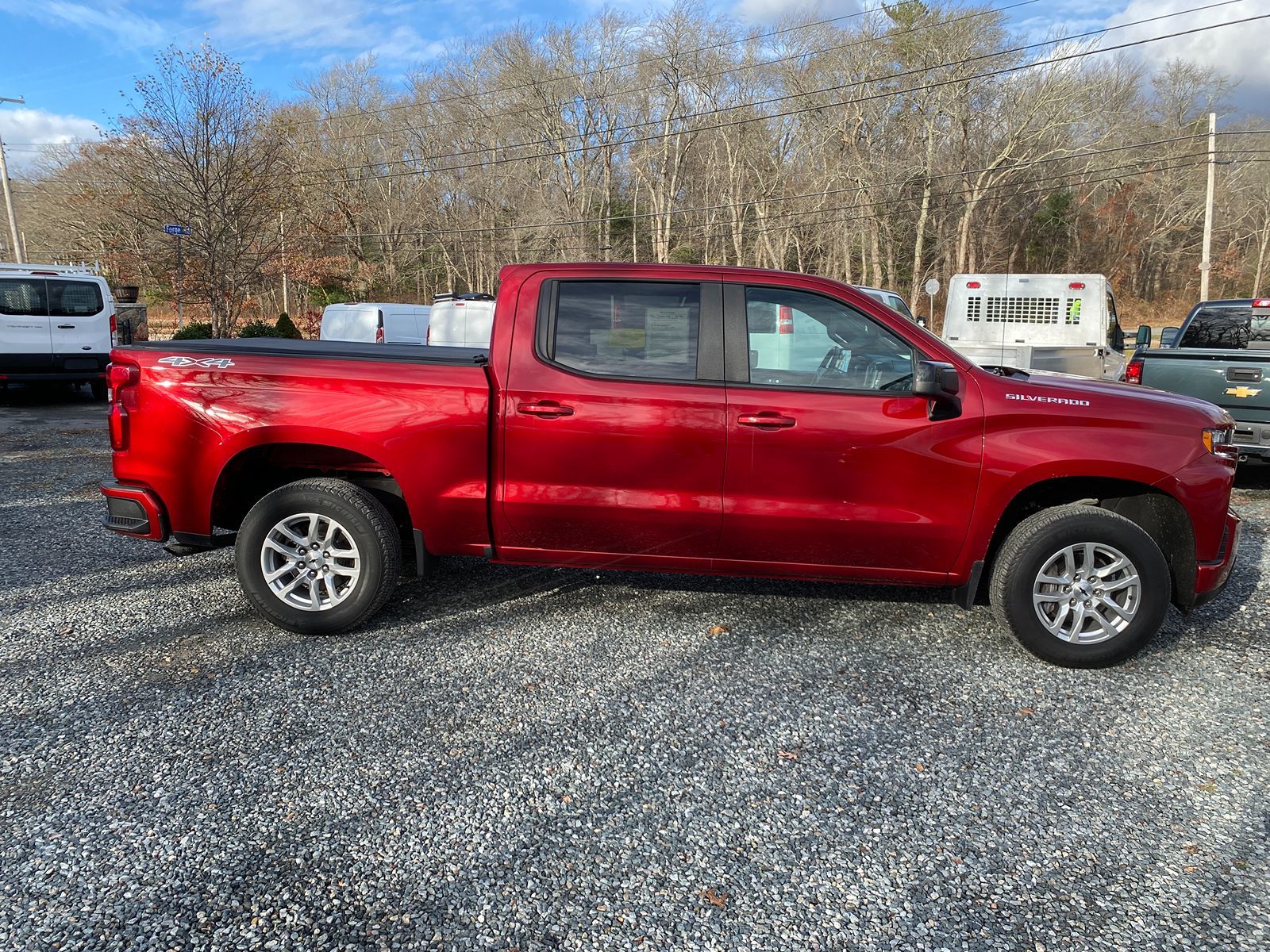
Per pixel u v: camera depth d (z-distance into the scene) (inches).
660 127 2178.9
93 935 85.5
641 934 87.6
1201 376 311.1
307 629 163.3
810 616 177.8
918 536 153.8
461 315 495.5
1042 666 155.6
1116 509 169.2
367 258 2207.2
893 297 490.0
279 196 852.0
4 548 221.3
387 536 161.8
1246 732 132.0
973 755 124.3
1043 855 101.6
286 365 159.3
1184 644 167.6
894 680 148.7
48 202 2000.5
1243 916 91.2
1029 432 150.2
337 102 2249.0
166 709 134.3
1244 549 236.8
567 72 2167.8
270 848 100.4
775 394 152.8
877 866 99.2
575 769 119.2
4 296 525.0
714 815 108.8
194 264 794.2
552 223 2162.9
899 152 1953.7
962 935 87.9
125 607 179.2
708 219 2278.5
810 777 117.8
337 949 84.7
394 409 157.6
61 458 360.8
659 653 158.7
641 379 155.1
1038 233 2375.7
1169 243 2352.4
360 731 128.6
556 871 97.3
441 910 90.7
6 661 151.3
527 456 157.2
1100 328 474.9
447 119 2317.9
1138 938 87.7
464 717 133.5
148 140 770.8
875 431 150.9
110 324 563.5
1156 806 112.0
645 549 161.0
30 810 106.8
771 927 88.7
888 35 1828.2
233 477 167.9
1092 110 1936.5
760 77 2033.7
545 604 183.5
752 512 154.2
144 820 105.5
